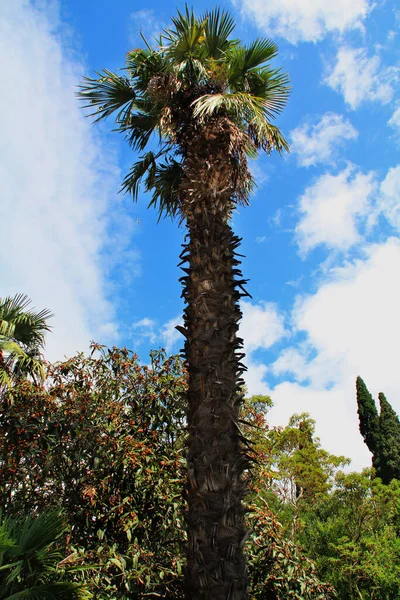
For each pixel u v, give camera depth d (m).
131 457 6.16
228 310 4.14
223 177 4.97
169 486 6.32
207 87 6.05
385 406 24.83
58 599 3.59
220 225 4.65
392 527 13.29
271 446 9.51
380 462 23.50
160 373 7.54
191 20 6.00
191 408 3.81
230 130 5.36
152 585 5.25
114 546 5.47
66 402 6.44
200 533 3.26
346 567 11.60
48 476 6.09
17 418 6.05
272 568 6.20
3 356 6.86
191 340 4.04
